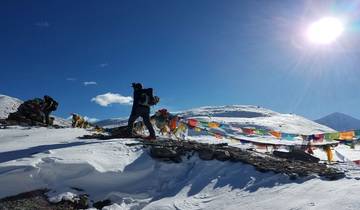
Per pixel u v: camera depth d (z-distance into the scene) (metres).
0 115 76.69
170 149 12.47
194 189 10.93
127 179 11.23
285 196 9.48
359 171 11.46
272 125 108.94
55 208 9.88
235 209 9.26
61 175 10.77
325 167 12.58
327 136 16.53
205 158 12.25
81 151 12.11
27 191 10.23
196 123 19.41
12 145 13.82
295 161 13.53
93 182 10.90
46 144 13.79
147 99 15.34
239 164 11.72
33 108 22.33
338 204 8.48
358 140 16.31
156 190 11.12
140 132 18.48
